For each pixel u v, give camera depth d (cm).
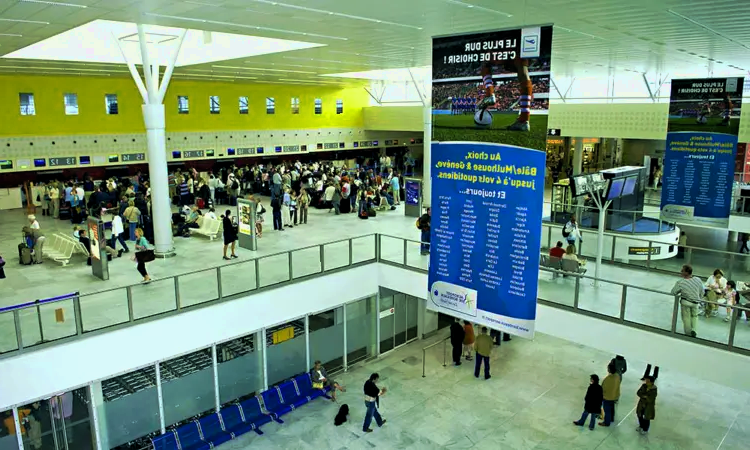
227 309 1428
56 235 1764
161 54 2272
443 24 1283
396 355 1972
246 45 1997
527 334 834
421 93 2620
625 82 3198
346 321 1841
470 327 1912
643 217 2203
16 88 2673
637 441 1404
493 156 820
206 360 1510
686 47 1585
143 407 1379
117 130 3067
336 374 1819
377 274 1802
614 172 2008
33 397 1125
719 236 2895
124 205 2111
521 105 777
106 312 1232
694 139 1525
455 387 1717
